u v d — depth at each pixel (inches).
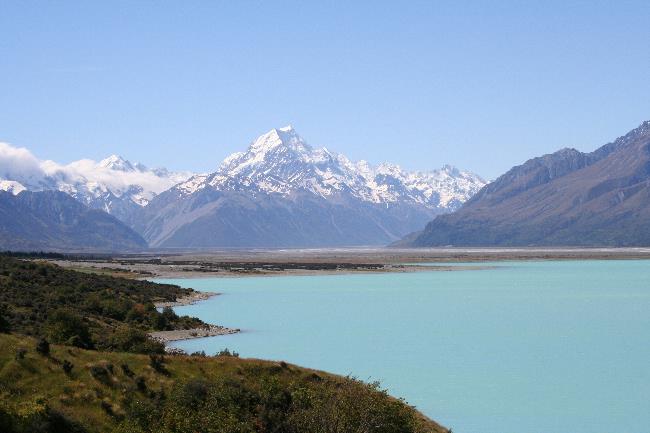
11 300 3959.2
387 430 2020.2
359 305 6289.4
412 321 5221.5
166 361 2436.0
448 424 2576.3
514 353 3902.6
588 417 2677.2
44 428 1876.2
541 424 2588.6
